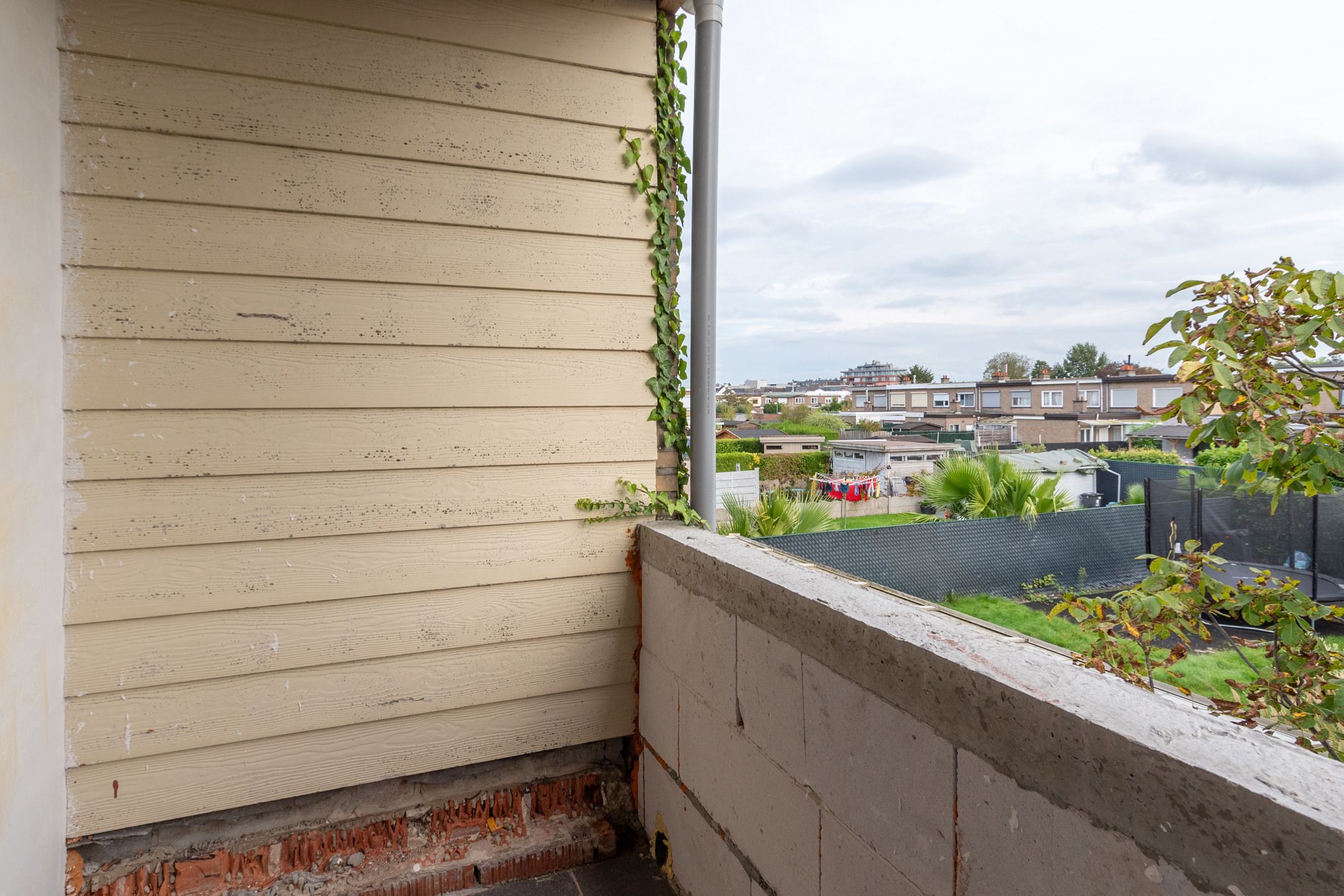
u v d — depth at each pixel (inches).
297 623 71.1
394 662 74.7
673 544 72.4
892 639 39.3
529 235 77.4
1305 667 35.7
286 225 68.7
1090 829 28.0
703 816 65.5
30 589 56.1
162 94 64.4
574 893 72.4
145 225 64.2
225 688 69.2
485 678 78.0
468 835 77.3
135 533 65.2
